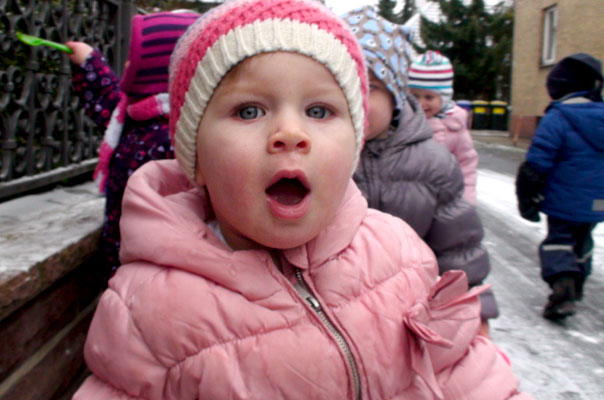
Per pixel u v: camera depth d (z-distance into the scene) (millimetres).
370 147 2053
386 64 1976
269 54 952
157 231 1082
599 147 3182
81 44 2303
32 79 2221
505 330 3172
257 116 969
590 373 2701
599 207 3225
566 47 12883
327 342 1031
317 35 979
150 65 1962
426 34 24453
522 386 2572
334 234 1142
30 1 2176
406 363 1097
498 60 23922
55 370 1725
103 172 2088
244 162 936
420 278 1212
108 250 2023
